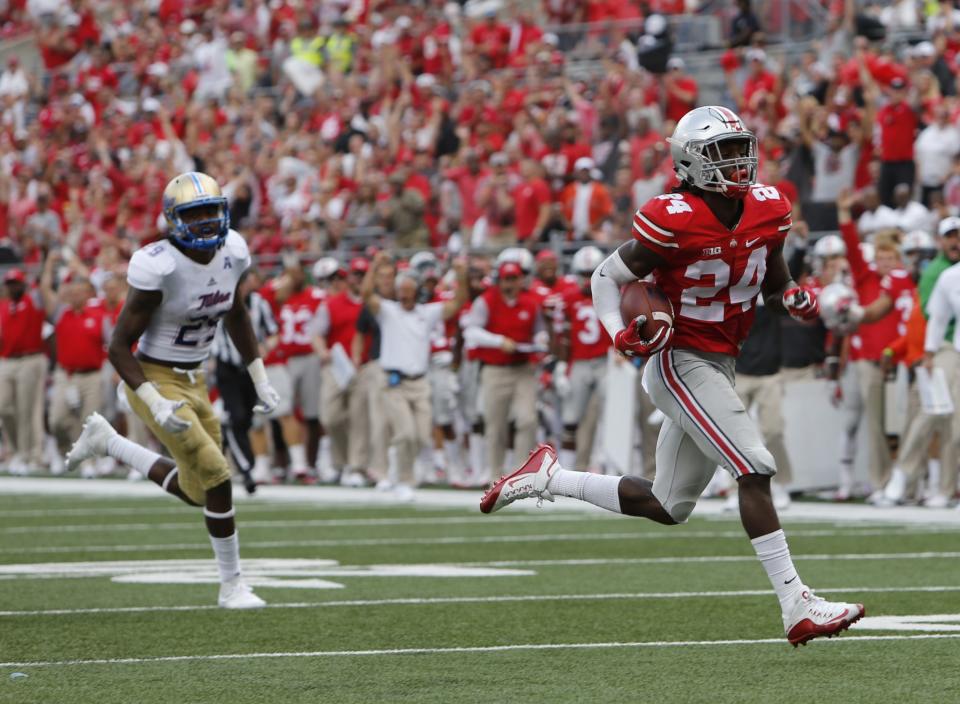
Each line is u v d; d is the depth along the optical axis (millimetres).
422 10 78125
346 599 26906
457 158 65562
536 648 21609
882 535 36750
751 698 17781
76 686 18984
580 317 50594
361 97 74812
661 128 61844
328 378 54531
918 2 63250
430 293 54406
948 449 43625
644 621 24078
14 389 64125
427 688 18641
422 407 49281
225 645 22141
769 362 43125
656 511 21469
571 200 58938
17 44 101000
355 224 64562
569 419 51156
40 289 65562
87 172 82000
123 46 92062
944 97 57188
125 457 27203
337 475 56219
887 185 54156
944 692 18000
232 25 88188
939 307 40969
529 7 77250
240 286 26469
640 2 70250
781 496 43594
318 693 18375
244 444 47656
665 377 20734
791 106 59250
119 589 28500
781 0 63875
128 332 25328
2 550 35594
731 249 20328
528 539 37250
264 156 72562
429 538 37656
